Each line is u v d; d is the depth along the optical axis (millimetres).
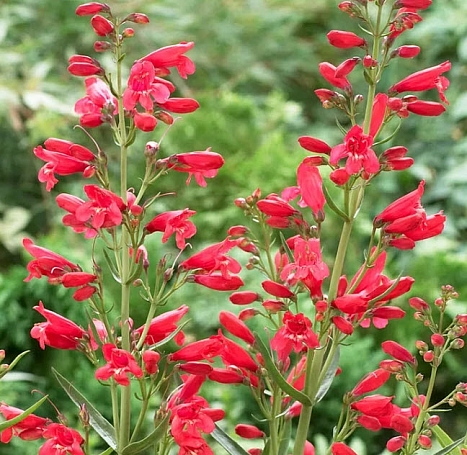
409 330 1379
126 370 733
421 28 1807
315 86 2062
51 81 1652
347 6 765
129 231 753
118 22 758
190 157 774
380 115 767
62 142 771
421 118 1810
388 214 764
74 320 1137
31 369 1153
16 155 1764
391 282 771
